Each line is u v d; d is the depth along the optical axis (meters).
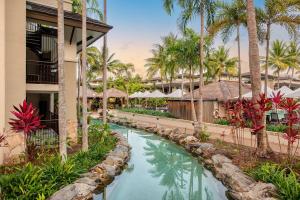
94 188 9.00
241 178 9.17
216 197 9.29
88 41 17.72
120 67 50.47
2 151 10.15
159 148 18.23
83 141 12.12
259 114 10.45
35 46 15.45
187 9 20.03
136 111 39.19
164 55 41.03
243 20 21.81
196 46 22.02
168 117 30.47
